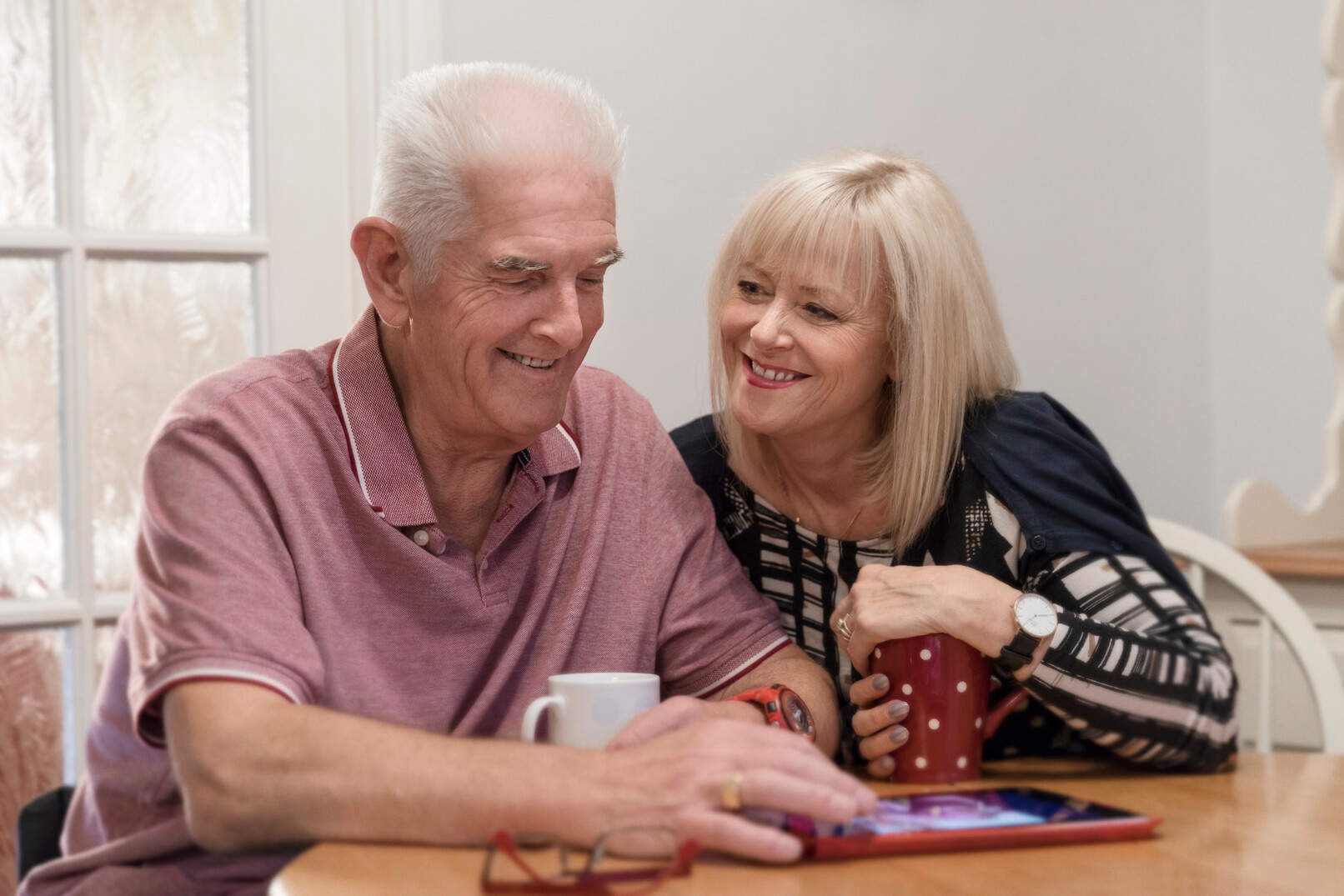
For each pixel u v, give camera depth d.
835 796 0.89
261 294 1.82
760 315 1.38
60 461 1.75
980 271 1.42
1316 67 2.74
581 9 1.94
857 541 1.43
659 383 2.02
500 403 1.20
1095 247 2.52
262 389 1.22
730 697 1.34
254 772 0.96
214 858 1.15
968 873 0.86
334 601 1.20
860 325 1.35
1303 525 2.37
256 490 1.16
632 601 1.34
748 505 1.49
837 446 1.42
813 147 2.15
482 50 1.87
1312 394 2.75
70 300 1.73
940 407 1.37
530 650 1.31
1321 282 2.73
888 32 2.23
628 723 1.05
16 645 1.73
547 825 0.90
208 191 1.81
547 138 1.17
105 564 1.77
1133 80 2.58
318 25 1.82
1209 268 2.72
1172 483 2.68
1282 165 2.74
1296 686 2.04
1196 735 1.18
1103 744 1.19
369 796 0.92
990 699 1.34
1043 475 1.34
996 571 1.35
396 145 1.20
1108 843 0.94
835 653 1.44
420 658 1.25
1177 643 1.22
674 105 2.02
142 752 1.18
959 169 2.32
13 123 1.71
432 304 1.19
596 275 1.22
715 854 0.90
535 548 1.32
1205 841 0.94
